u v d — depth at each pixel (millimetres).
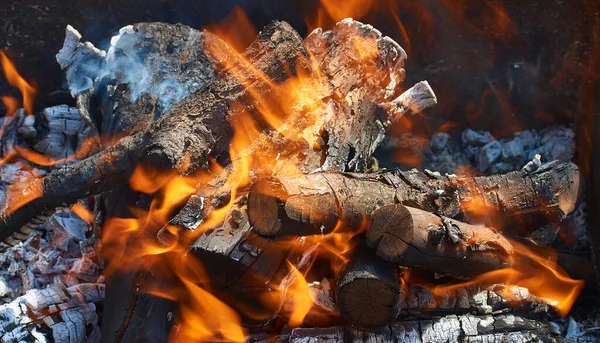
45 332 1033
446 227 970
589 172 1209
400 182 1015
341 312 976
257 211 938
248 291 968
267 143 1058
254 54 1076
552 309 1133
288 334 999
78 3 1268
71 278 1110
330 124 1080
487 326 1007
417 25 1300
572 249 1202
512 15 1281
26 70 1284
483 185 1047
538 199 1052
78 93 1170
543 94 1307
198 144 1007
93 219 1148
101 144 1139
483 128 1332
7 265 1127
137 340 993
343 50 1136
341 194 963
